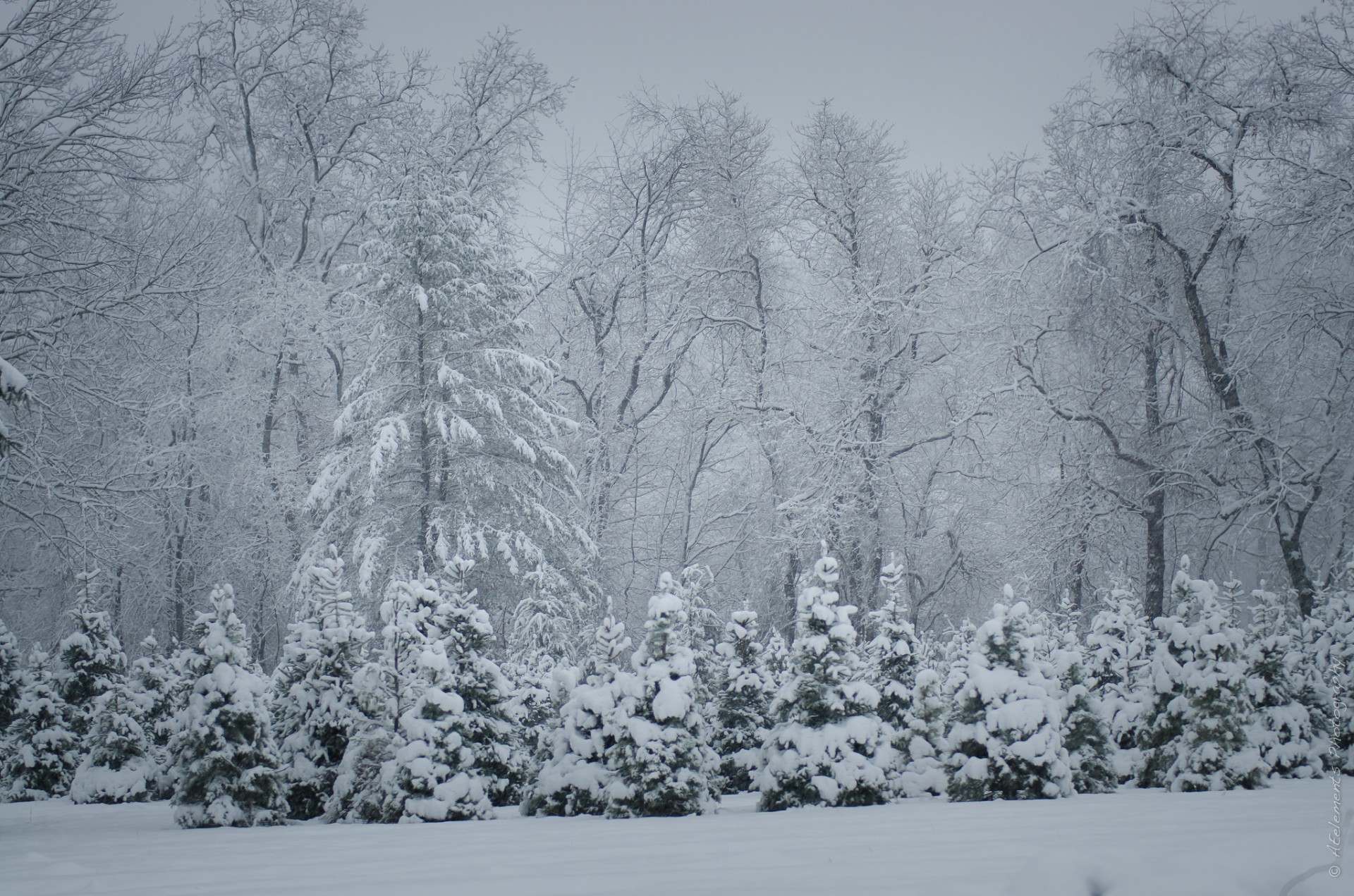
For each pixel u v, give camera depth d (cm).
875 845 657
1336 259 2583
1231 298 2888
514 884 525
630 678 1235
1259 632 1500
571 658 2580
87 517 2603
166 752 1859
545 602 2555
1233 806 883
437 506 2645
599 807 1214
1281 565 3180
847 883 463
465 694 1366
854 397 3209
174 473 3189
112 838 1075
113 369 2820
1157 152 2784
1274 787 1202
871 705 1227
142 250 2755
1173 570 3247
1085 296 2903
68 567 2592
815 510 3073
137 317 2720
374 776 1319
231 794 1286
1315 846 385
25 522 2850
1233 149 2733
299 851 827
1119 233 2744
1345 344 2603
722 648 1583
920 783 1364
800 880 480
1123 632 1702
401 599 1403
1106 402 2981
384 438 2466
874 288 3225
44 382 2567
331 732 1441
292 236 4169
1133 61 2848
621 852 689
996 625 1229
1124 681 1628
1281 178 2645
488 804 1261
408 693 1362
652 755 1181
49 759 1864
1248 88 2739
